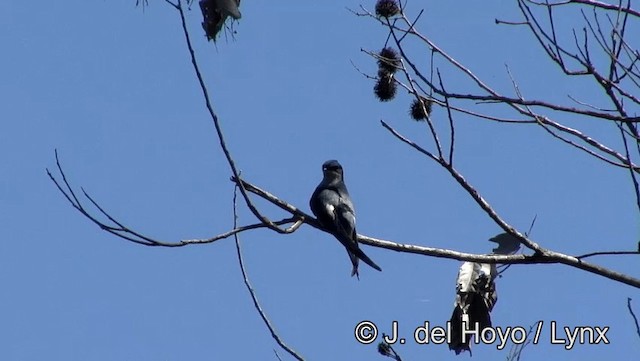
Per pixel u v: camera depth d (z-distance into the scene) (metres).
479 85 11.84
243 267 12.41
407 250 14.02
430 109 13.59
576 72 11.23
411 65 11.95
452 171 12.55
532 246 13.19
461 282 13.71
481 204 12.82
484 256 13.53
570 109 11.48
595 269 13.02
